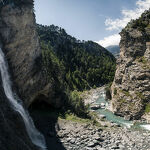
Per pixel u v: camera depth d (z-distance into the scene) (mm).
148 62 75250
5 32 45969
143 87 70938
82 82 149625
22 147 29969
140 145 44406
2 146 25906
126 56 85250
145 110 65688
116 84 85750
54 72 80875
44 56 92875
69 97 70438
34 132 44938
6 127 29438
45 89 61375
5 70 44250
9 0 47781
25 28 52250
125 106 71062
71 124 52719
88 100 100500
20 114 39531
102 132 50281
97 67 182125
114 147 42312
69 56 189625
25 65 52125
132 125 59938
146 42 80000
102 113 74500
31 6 55000
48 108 65812
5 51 45750
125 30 89312
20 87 49938
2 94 36844
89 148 41000
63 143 42719
